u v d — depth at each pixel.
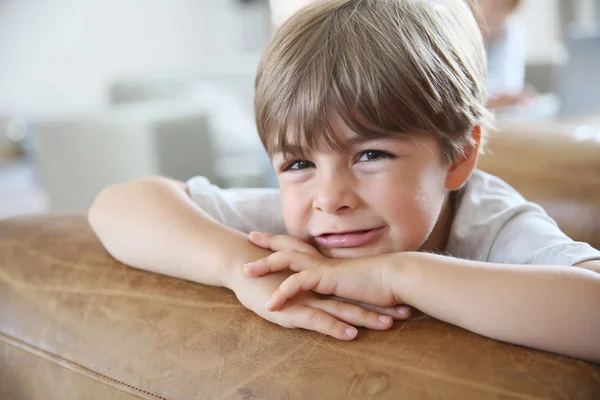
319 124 0.57
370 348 0.48
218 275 0.60
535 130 1.12
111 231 0.68
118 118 2.35
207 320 0.56
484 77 0.71
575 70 1.79
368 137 0.57
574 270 0.48
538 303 0.46
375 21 0.61
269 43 0.66
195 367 0.52
